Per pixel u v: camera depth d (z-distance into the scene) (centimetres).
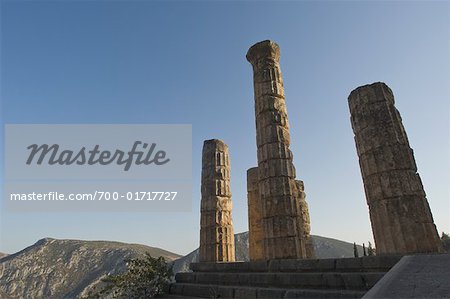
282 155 1391
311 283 970
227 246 1709
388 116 1112
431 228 988
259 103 1523
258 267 1225
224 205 1792
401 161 1056
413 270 607
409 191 1020
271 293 1009
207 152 1922
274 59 1602
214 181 1827
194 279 1431
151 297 1428
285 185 1342
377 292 544
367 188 1117
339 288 897
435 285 510
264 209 1354
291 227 1276
